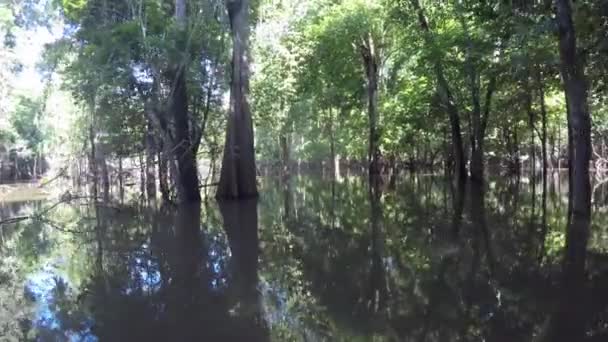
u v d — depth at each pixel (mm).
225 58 24438
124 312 8125
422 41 27500
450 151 39219
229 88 25578
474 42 23797
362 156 53062
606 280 8609
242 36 24297
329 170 70062
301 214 20141
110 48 21391
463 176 30016
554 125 39062
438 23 27422
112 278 10562
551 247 11531
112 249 13930
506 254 11047
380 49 35469
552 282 8664
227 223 17953
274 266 10992
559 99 33188
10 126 50062
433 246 12352
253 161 25797
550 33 16859
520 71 21609
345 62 36125
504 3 16594
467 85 28875
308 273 10219
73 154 45781
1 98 41719
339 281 9555
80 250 14102
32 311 8516
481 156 29266
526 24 16578
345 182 42594
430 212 18828
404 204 22297
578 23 16031
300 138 62938
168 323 7449
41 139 59188
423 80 31266
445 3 26328
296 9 36000
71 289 9875
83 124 38938
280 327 7137
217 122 29188
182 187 23844
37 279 10828
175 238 15164
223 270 10766
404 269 10148
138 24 21156
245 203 23984
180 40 22125
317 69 36688
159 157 25094
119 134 28000
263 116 39500
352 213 19891
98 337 6965
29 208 28891
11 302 9125
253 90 36531
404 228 15344
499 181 35031
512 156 42031
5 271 11789
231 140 25234
